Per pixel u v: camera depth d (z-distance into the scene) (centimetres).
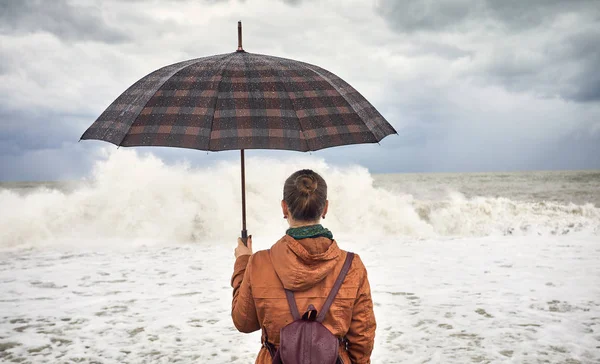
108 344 569
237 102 277
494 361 505
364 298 222
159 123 271
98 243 1370
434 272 930
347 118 297
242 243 265
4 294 795
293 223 224
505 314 661
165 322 648
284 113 279
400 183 6003
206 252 1230
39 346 564
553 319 636
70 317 671
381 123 322
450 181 6644
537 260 1031
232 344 569
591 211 1895
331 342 203
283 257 216
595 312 662
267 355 219
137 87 303
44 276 932
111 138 275
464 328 607
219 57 302
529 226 1720
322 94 298
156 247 1320
